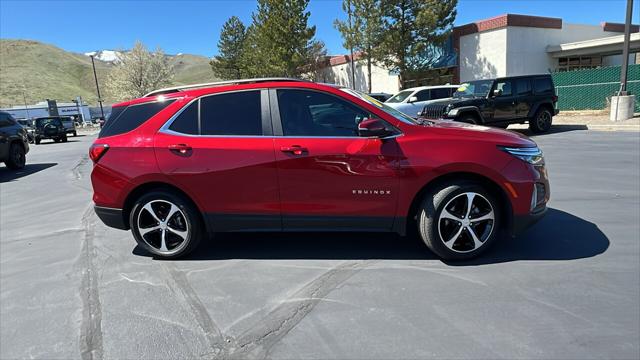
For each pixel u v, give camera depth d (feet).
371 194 12.50
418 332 9.20
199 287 12.00
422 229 12.64
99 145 13.87
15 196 27.81
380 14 80.02
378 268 12.67
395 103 51.67
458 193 12.20
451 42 84.89
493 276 11.75
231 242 15.61
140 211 13.82
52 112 159.84
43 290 12.34
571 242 14.02
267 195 12.90
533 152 12.62
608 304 10.01
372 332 9.29
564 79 69.10
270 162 12.69
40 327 10.26
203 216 13.41
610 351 8.25
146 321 10.27
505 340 8.75
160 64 213.66
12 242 17.34
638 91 59.77
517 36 76.89
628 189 20.59
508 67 76.89
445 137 12.34
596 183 22.07
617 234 14.56
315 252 14.23
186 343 9.25
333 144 12.51
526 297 10.50
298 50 107.55
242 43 175.63
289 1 102.58
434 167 12.10
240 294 11.44
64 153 58.85
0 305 11.53
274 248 14.79
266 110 13.08
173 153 13.16
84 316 10.68
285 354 8.66
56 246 16.44
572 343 8.55
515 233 12.50
